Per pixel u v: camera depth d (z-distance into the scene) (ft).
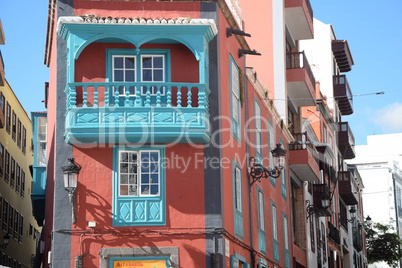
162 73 66.90
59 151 64.90
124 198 64.44
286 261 96.17
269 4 104.37
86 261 63.05
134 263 63.72
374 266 244.83
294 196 111.86
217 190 65.57
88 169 64.69
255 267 77.46
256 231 79.82
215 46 68.39
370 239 209.97
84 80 65.72
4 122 122.62
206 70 66.90
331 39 170.09
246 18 104.53
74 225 63.57
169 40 66.23
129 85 64.28
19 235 142.10
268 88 102.94
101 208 64.08
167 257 63.98
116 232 63.77
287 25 111.55
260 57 103.65
